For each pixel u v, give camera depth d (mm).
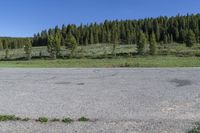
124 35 158875
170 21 165625
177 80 19625
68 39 104938
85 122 9422
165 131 8227
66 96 14359
